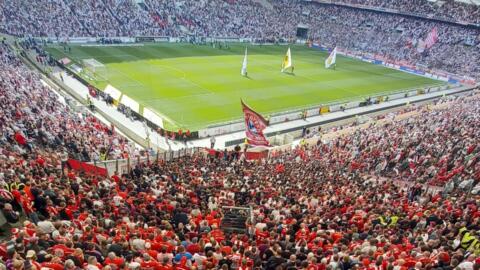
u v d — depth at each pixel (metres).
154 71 68.38
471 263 11.04
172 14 95.94
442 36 103.00
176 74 68.06
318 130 51.75
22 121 28.78
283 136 48.12
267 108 57.72
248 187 23.42
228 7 106.62
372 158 35.44
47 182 16.17
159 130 46.16
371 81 79.06
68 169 21.48
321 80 75.56
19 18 74.44
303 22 115.06
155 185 22.02
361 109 63.03
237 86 65.75
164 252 12.49
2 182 14.84
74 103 48.06
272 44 102.94
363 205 20.23
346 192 23.22
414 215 17.83
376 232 15.88
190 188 22.08
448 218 17.06
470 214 17.03
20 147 24.62
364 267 11.68
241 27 103.62
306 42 107.44
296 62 87.25
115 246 12.27
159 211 17.27
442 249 12.80
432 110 57.88
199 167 29.53
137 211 17.23
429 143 36.06
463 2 100.75
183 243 13.55
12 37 70.56
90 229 13.02
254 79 70.69
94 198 17.27
